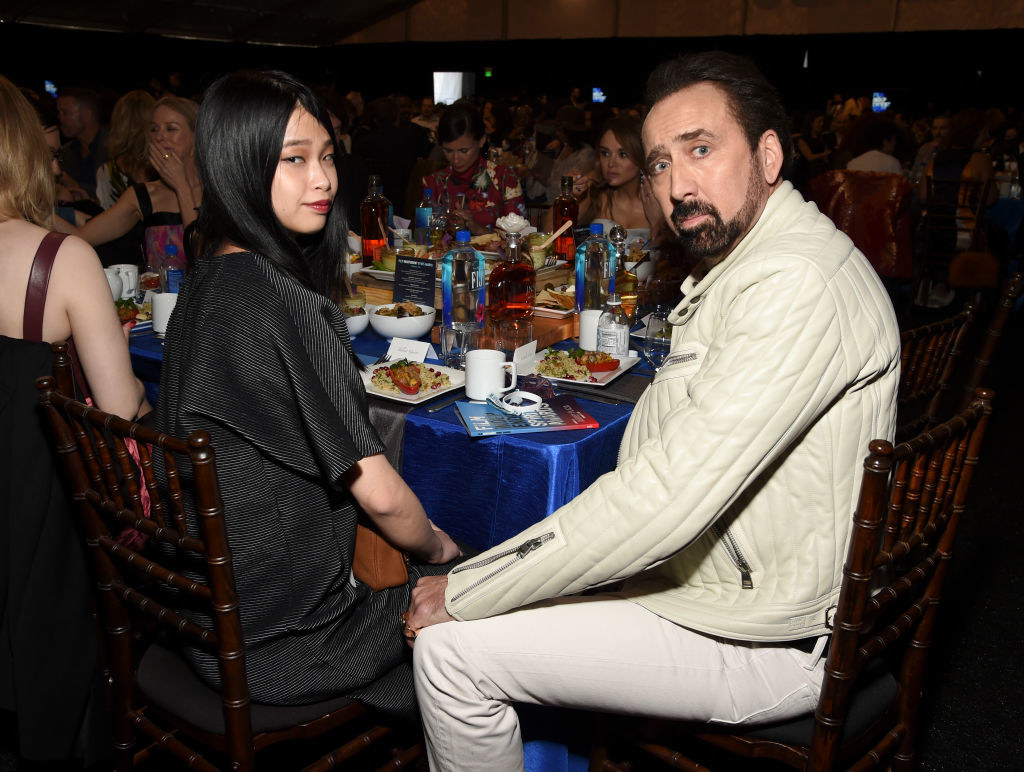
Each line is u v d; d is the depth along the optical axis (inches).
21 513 50.3
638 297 92.6
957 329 65.2
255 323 40.5
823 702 40.7
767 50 456.1
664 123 42.2
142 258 113.0
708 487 38.1
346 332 44.8
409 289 83.9
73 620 52.6
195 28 497.7
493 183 150.1
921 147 286.4
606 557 40.0
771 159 42.9
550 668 43.6
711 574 44.2
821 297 38.2
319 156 43.6
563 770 57.9
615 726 51.2
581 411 60.0
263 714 45.6
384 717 50.4
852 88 450.6
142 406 60.6
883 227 149.3
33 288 53.4
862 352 39.3
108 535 48.4
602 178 130.1
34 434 50.1
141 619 57.9
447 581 46.6
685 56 43.2
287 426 41.6
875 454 36.1
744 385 37.8
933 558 46.4
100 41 461.4
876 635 44.2
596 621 44.2
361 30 546.3
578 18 494.9
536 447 54.0
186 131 102.7
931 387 65.6
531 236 101.3
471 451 57.2
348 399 43.2
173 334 44.2
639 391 65.7
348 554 46.9
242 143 41.1
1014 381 160.6
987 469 124.0
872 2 432.1
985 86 426.0
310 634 46.0
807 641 43.9
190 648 45.8
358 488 44.4
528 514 55.7
